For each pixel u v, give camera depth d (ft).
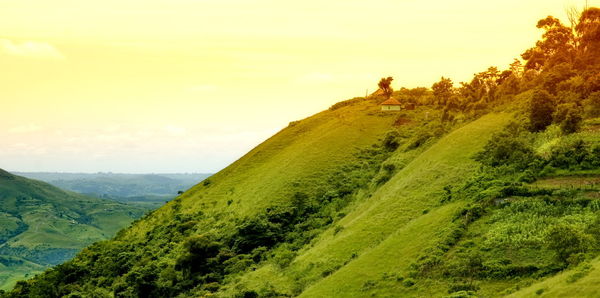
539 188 272.72
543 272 209.46
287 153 646.33
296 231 443.32
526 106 439.22
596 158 293.23
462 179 336.90
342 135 631.97
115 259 524.93
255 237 438.40
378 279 253.85
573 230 212.43
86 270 531.09
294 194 501.97
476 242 246.27
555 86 472.85
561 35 595.06
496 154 338.54
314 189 509.35
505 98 534.37
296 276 324.60
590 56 545.44
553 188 270.05
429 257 247.50
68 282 521.24
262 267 379.55
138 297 417.90
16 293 525.75
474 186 306.96
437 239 261.85
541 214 250.16
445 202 311.68
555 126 366.22
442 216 286.05
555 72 488.02
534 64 602.85
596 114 376.89
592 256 203.72
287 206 482.28
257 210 490.90
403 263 257.34
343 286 262.88
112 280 485.97
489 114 494.18
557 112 372.17
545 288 186.39
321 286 277.44
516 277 213.66
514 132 386.73
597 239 215.51
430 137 507.71
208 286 375.45
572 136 331.16
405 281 240.32
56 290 503.61
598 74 449.89
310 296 270.05
